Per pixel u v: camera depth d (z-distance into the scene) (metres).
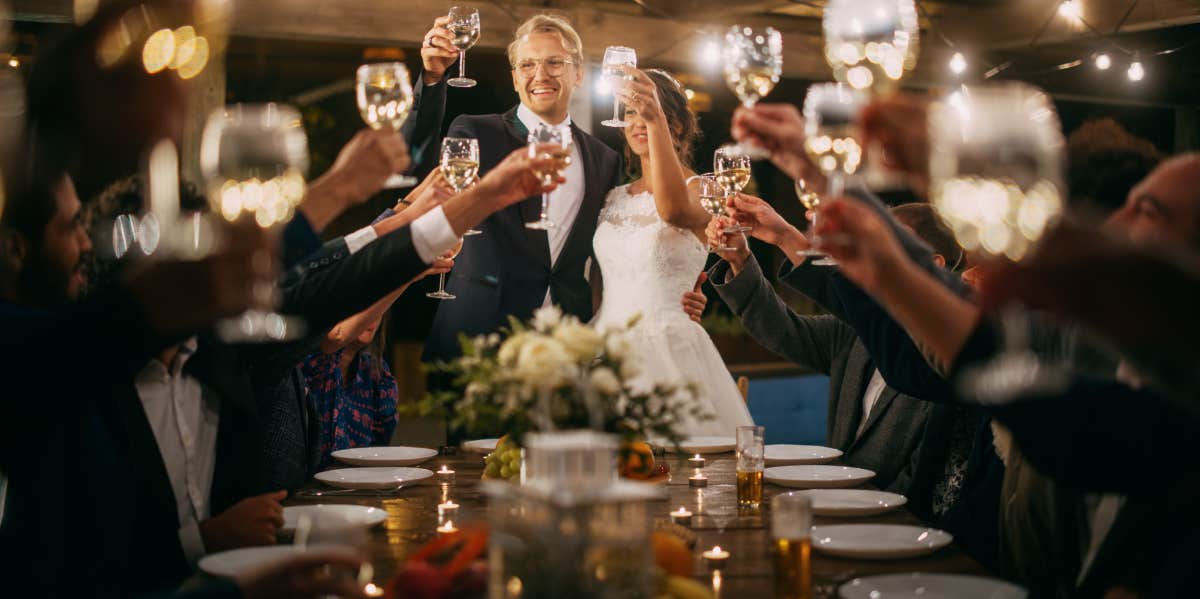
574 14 6.24
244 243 1.30
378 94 2.26
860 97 1.79
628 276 3.97
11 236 1.80
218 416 2.31
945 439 2.86
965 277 2.64
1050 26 6.89
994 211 1.17
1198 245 1.52
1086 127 2.07
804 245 3.21
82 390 1.37
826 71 7.26
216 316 1.33
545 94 3.99
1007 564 2.13
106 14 1.58
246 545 2.01
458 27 3.65
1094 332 1.04
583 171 4.09
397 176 2.25
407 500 2.42
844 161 1.78
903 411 3.02
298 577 1.43
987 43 7.27
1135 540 1.62
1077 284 1.01
